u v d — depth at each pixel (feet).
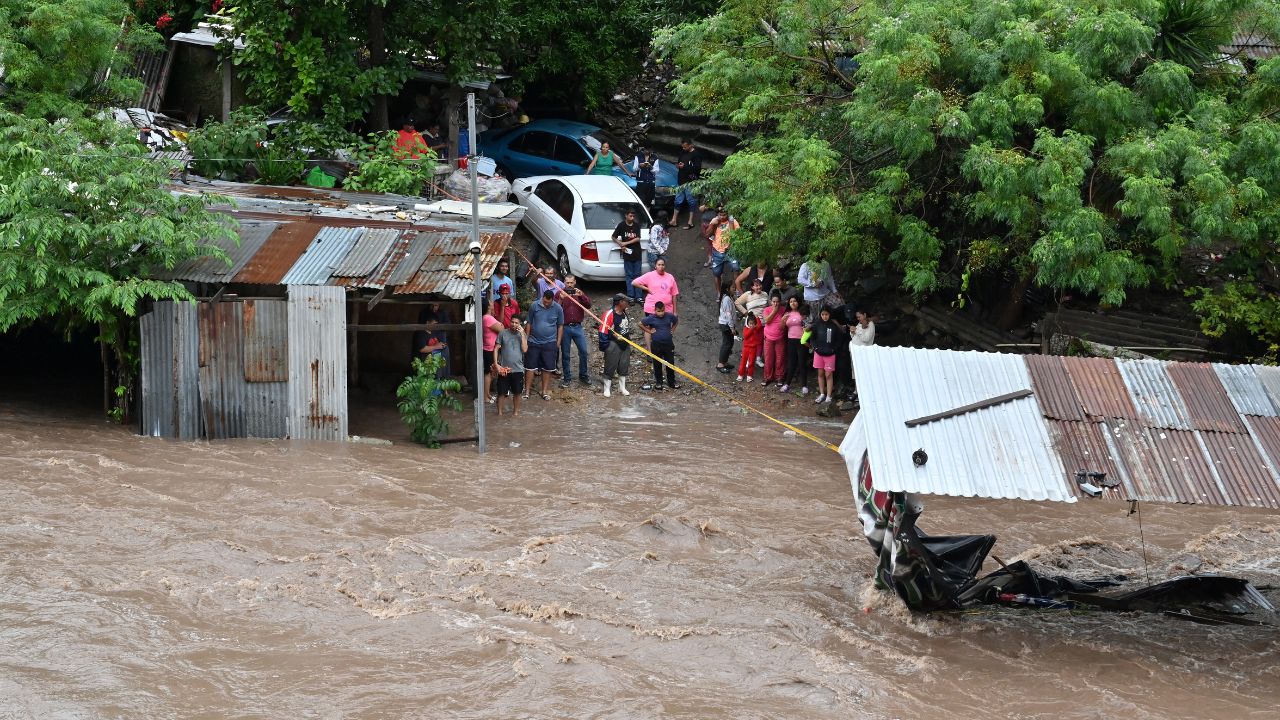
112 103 65.36
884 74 50.55
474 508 40.22
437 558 34.83
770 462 49.34
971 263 54.13
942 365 31.78
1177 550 40.04
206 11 74.59
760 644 29.71
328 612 30.30
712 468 47.93
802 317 60.39
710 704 26.32
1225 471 29.14
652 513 40.73
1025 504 44.93
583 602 32.01
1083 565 38.29
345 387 49.06
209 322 47.67
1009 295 60.13
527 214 72.33
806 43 57.11
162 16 74.64
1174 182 48.60
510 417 56.24
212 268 50.49
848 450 33.65
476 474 44.98
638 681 27.32
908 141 50.78
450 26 70.90
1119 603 33.14
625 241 66.90
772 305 61.00
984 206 49.90
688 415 57.98
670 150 83.82
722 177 57.41
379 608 30.83
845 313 61.05
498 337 56.08
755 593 33.58
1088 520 43.09
